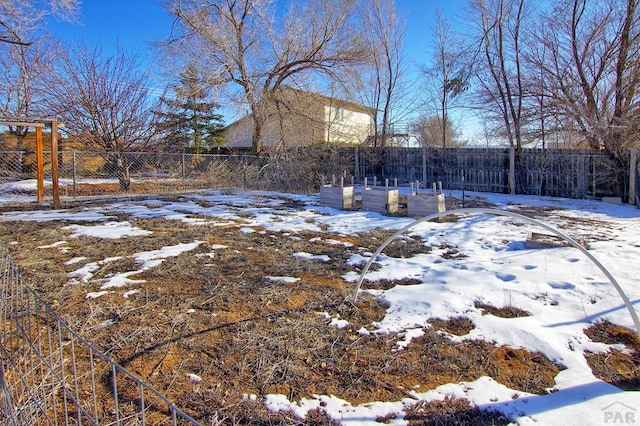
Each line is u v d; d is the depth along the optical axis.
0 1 7.05
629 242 5.84
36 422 2.06
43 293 3.83
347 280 4.33
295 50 16.12
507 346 2.89
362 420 2.11
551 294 3.78
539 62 12.05
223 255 5.27
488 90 13.79
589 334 3.06
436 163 15.06
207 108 18.95
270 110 16.28
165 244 5.80
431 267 4.73
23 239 5.94
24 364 2.53
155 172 14.89
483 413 2.17
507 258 5.07
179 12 14.57
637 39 10.48
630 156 10.51
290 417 2.14
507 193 13.14
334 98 17.19
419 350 2.85
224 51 15.20
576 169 11.66
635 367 2.62
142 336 3.02
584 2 11.16
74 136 13.95
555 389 2.38
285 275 4.48
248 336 3.03
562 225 7.37
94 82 13.57
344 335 3.07
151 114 15.10
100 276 4.37
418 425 2.08
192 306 3.59
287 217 8.25
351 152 17.20
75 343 2.91
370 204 9.10
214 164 15.25
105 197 11.50
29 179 14.18
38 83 14.67
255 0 15.43
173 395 2.32
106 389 2.37
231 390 2.37
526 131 12.81
